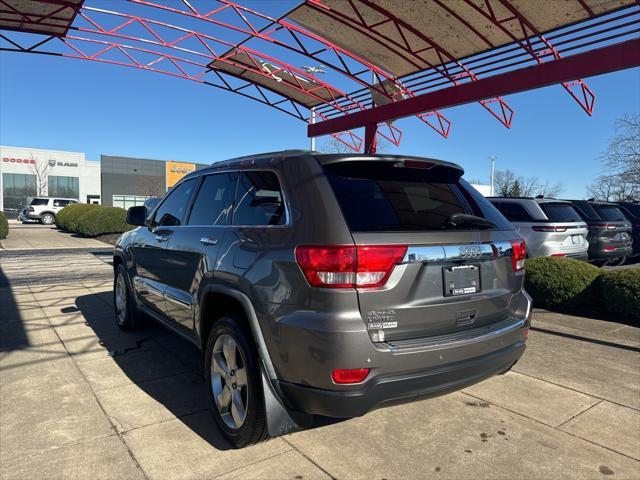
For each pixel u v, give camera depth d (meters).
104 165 54.62
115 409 3.56
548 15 8.79
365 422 3.38
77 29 12.91
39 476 2.69
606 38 8.85
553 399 3.79
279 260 2.67
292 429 2.78
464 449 3.02
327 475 2.71
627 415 3.52
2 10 11.27
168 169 58.59
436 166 3.21
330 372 2.41
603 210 11.16
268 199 3.03
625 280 6.21
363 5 10.30
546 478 2.71
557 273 6.90
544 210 8.79
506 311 3.16
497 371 3.04
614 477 2.73
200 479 2.67
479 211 3.28
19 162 50.22
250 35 12.65
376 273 2.48
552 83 8.42
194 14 11.70
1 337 5.43
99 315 6.51
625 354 4.91
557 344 5.27
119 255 5.62
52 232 23.72
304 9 11.02
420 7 9.66
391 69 13.40
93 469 2.76
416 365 2.54
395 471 2.76
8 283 9.19
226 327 3.05
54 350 4.97
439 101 10.62
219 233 3.36
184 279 3.76
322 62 13.37
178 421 3.38
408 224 2.71
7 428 3.25
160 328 5.84
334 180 2.76
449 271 2.77
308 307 2.49
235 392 3.02
